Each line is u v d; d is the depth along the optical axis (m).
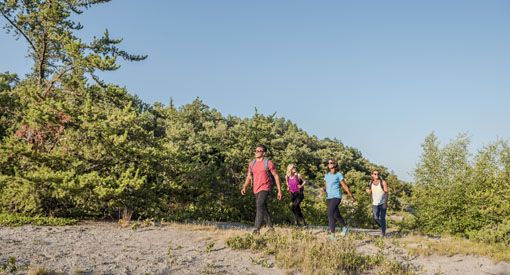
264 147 6.74
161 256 5.27
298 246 6.16
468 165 12.84
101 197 8.18
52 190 8.30
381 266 5.66
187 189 11.48
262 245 6.10
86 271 4.17
